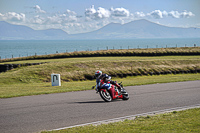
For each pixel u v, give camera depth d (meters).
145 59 49.44
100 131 7.21
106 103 12.59
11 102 13.15
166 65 44.00
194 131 6.90
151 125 7.77
